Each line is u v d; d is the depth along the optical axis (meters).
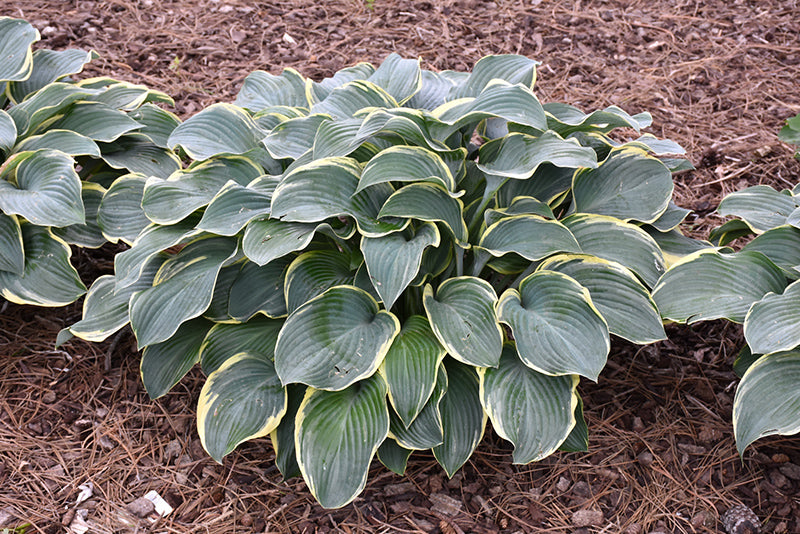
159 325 2.12
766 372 2.04
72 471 2.18
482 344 2.03
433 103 2.43
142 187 2.39
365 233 2.05
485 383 2.04
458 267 2.19
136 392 2.33
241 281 2.20
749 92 3.11
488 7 3.75
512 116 2.08
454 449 2.07
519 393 2.04
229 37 3.46
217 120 2.35
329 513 2.12
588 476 2.17
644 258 2.16
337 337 2.06
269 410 2.07
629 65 3.31
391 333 2.06
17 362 2.37
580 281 2.12
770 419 2.01
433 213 2.09
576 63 3.32
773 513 2.10
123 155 2.48
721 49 3.37
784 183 2.78
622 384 2.34
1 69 2.47
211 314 2.19
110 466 2.19
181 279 2.15
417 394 2.01
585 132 2.32
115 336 2.43
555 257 2.14
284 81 2.59
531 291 2.10
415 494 2.15
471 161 2.32
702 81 3.17
